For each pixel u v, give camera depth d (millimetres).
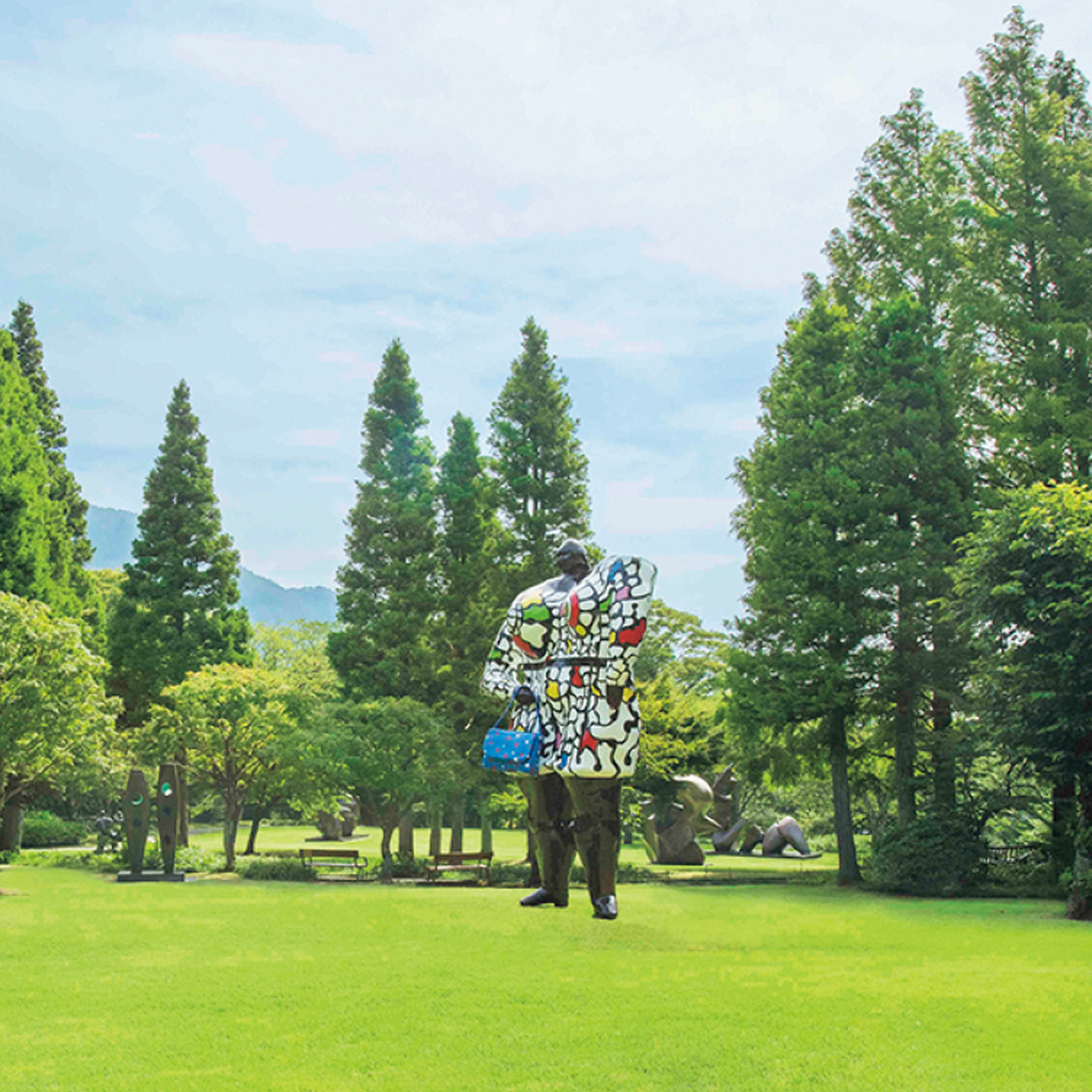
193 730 27141
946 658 25516
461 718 32531
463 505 34812
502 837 49938
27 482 30391
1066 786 23422
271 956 9773
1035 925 14703
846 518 26922
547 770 12672
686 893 21734
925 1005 7613
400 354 37781
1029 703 18625
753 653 28062
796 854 42219
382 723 27406
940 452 26625
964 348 27984
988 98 28844
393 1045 6492
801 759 29812
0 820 31625
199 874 25578
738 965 9531
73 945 10609
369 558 35406
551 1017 7176
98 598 38531
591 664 12227
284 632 60156
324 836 46625
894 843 23422
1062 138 28766
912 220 30266
